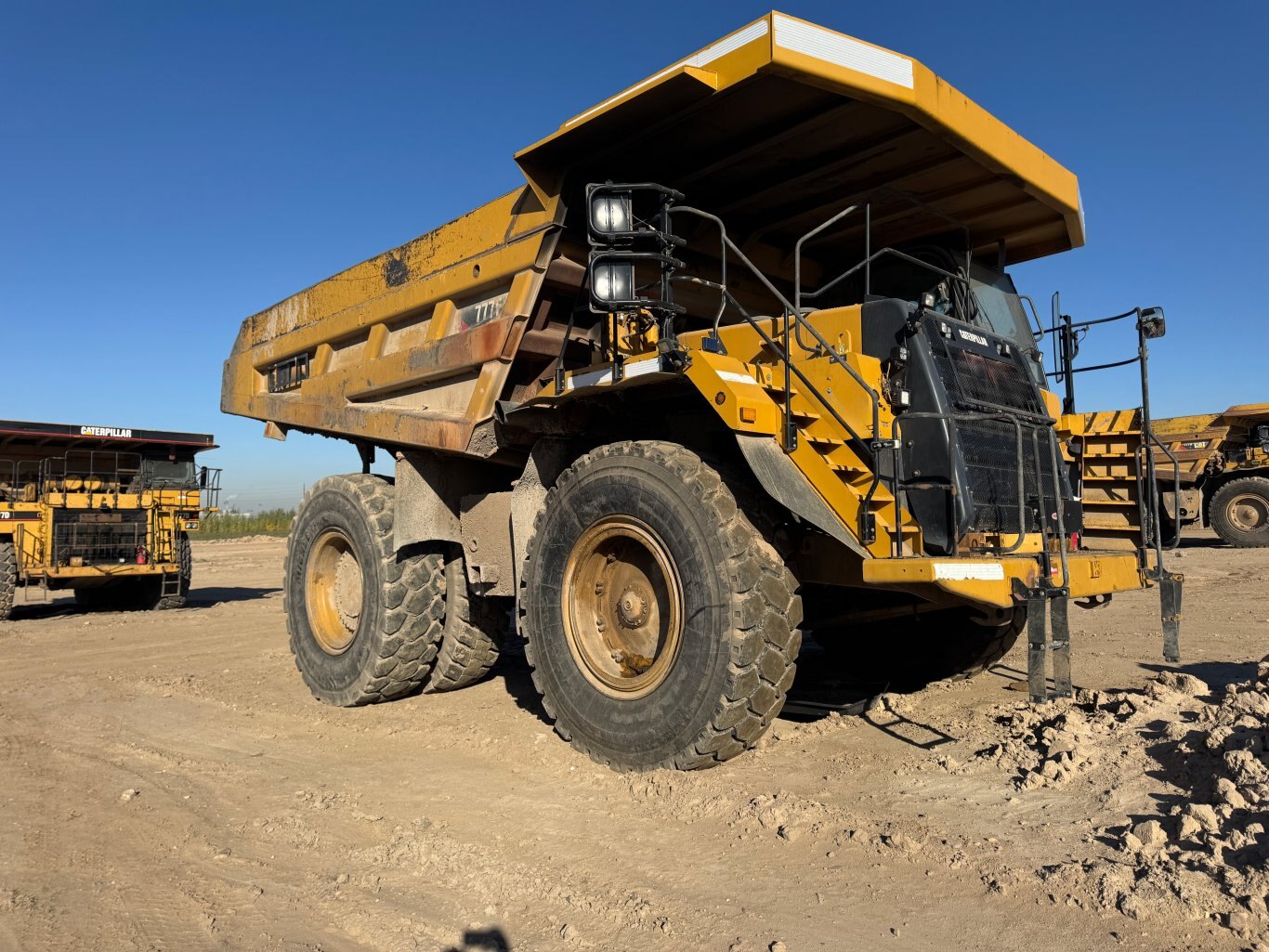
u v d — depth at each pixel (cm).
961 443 409
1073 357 552
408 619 583
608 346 495
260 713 580
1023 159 488
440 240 570
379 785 411
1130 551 485
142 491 1364
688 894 282
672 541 395
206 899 296
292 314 743
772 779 382
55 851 344
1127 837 292
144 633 1020
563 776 409
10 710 611
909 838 311
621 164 479
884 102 408
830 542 416
